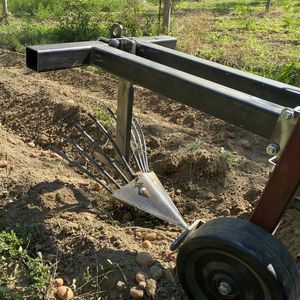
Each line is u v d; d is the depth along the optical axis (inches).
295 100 24.0
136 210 32.5
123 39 29.8
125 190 30.7
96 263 26.6
